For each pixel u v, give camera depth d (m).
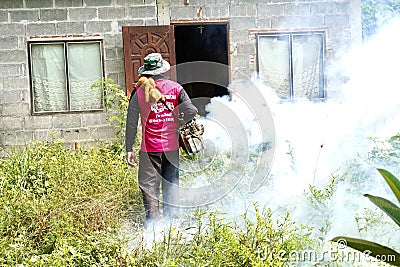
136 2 9.87
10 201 6.04
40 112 9.76
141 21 9.90
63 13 9.73
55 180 7.00
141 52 9.67
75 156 8.30
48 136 9.77
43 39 9.69
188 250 4.95
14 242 5.18
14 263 4.75
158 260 4.81
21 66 9.68
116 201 6.34
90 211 5.81
